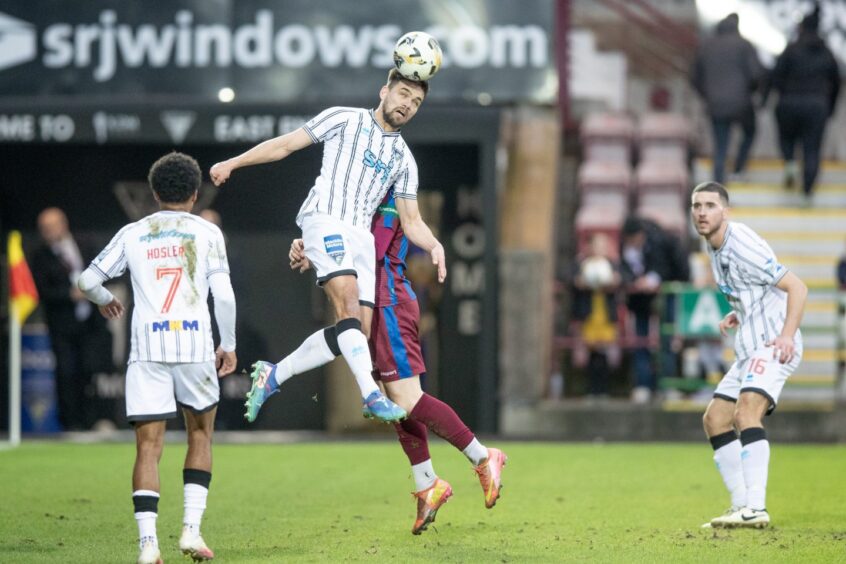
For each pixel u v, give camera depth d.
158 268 24.58
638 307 59.50
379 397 25.47
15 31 61.03
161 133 58.81
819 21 68.88
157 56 60.84
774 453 49.72
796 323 29.19
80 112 58.78
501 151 63.47
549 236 63.25
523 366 59.19
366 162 27.09
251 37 60.69
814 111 68.12
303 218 27.08
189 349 24.42
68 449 50.38
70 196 65.50
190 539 24.62
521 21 60.34
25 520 31.14
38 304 63.31
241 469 43.84
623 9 77.12
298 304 64.81
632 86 77.31
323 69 60.56
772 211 70.19
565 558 25.45
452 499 35.66
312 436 59.69
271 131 58.97
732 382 30.84
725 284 30.27
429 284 63.50
